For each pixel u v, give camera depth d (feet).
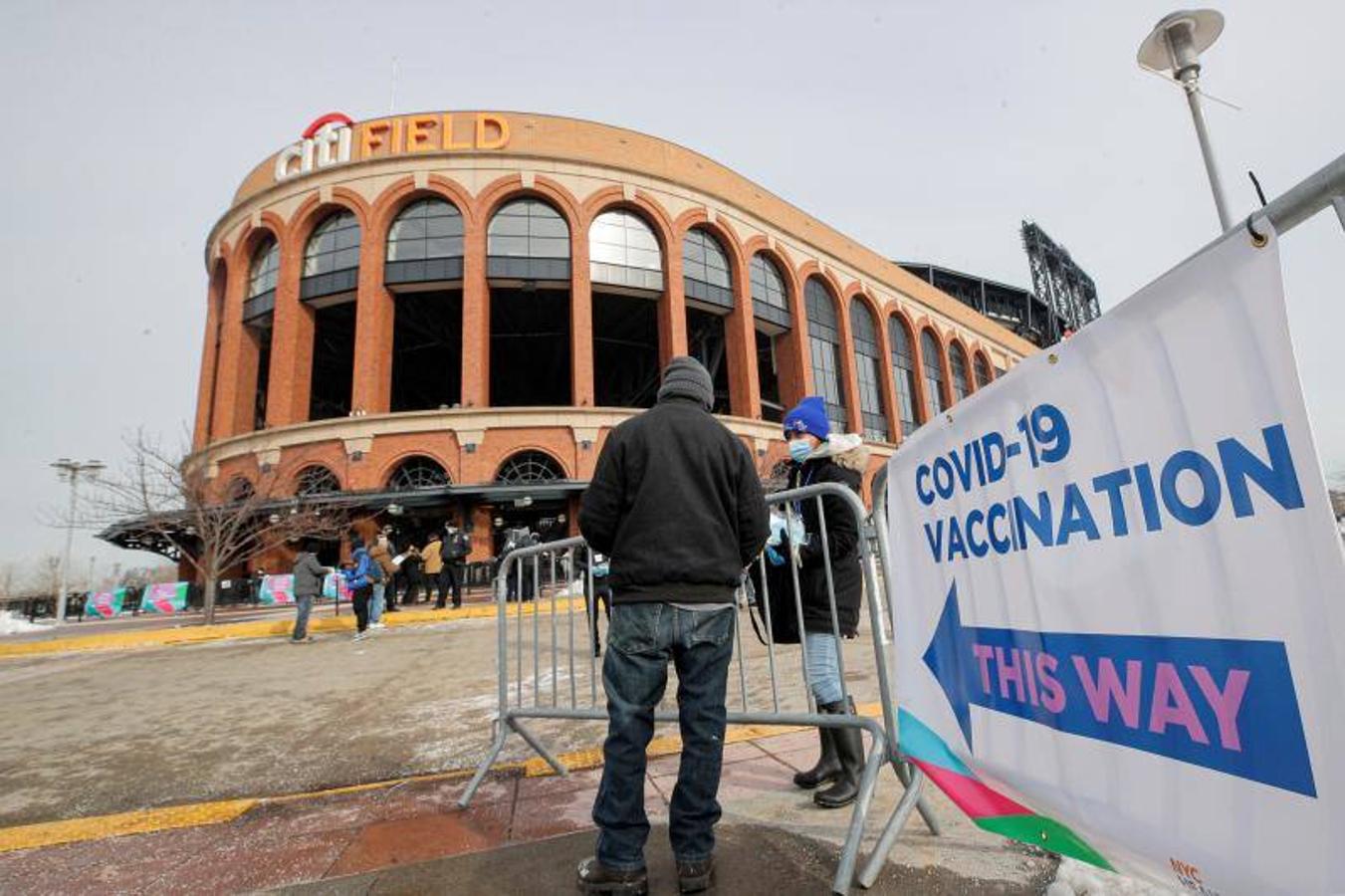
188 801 10.93
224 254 89.61
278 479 68.49
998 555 5.47
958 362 136.46
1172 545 3.92
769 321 96.84
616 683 6.88
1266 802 3.35
